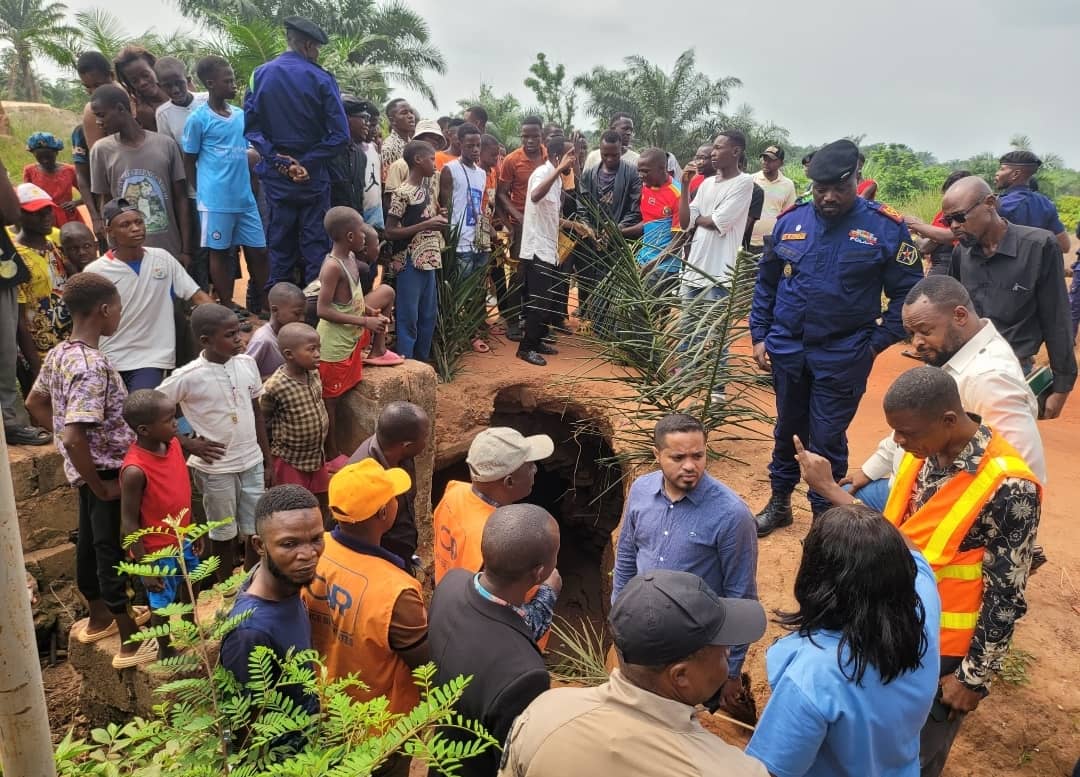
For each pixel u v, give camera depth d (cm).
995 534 249
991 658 253
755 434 636
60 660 552
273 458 483
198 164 606
